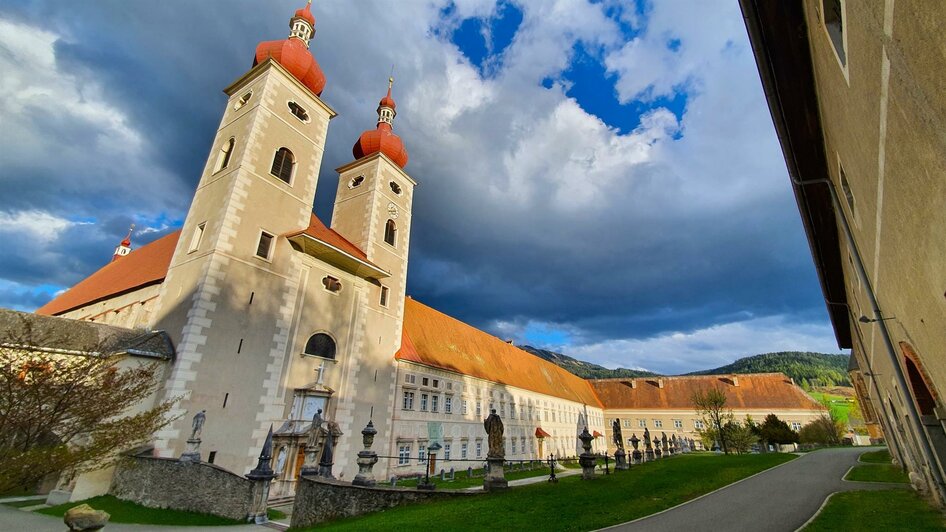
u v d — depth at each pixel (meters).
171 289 25.56
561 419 66.56
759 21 7.95
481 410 47.03
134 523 16.59
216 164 29.42
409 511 14.30
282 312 26.91
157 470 19.45
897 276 7.64
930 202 4.90
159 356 21.61
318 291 29.97
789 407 70.56
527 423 56.16
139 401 18.38
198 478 18.70
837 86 7.32
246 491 17.55
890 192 6.25
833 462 32.28
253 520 17.08
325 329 29.70
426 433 37.41
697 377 82.50
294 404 26.28
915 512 13.36
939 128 4.00
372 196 38.56
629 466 26.89
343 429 28.92
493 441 17.47
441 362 42.38
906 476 23.31
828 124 9.16
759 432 56.97
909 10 3.88
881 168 6.24
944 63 3.55
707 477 22.64
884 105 5.25
